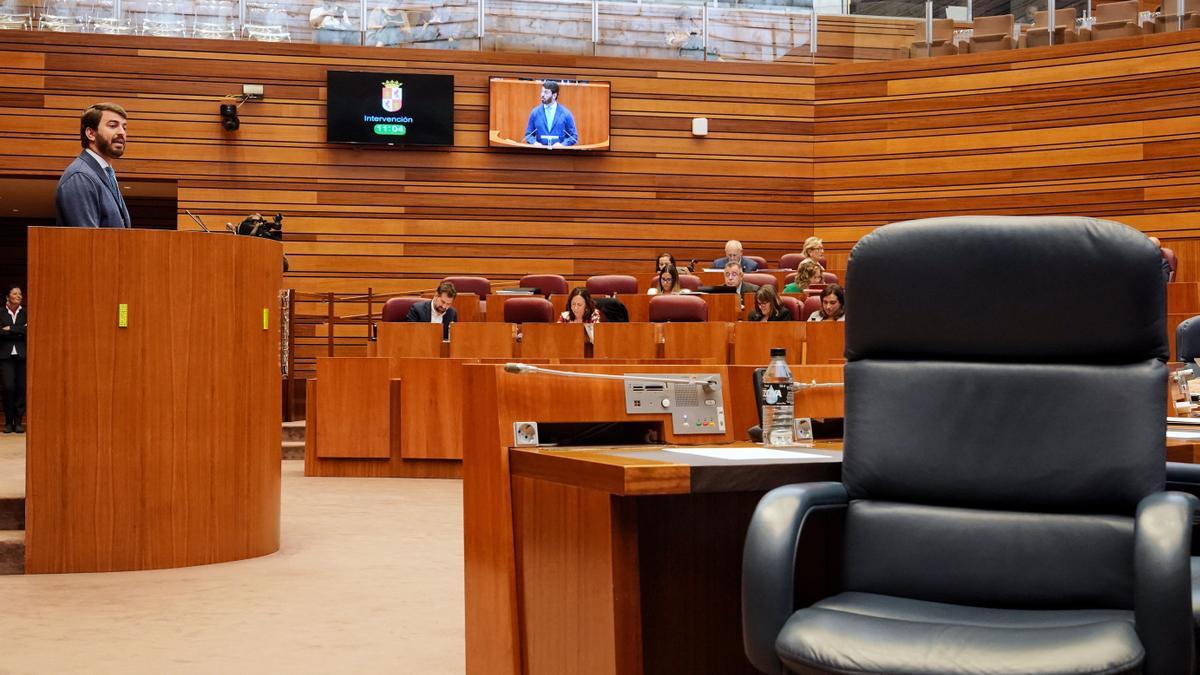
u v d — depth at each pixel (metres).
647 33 12.36
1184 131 11.48
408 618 3.52
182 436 4.34
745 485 1.97
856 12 12.72
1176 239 11.50
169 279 4.32
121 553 4.25
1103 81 11.79
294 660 3.03
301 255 11.66
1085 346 1.84
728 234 12.44
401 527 5.25
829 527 2.43
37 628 3.38
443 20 11.95
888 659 1.58
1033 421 1.85
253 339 4.53
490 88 11.91
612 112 12.25
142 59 11.41
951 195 12.26
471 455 2.52
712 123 12.45
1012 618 1.76
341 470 7.14
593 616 2.06
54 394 4.21
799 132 12.62
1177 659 1.56
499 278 11.99
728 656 2.50
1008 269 1.85
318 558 4.50
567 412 2.45
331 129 11.58
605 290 9.60
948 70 12.32
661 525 2.45
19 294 10.55
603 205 12.21
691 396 2.59
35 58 11.27
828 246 12.57
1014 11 12.37
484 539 2.46
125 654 3.09
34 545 4.19
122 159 11.39
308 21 11.73
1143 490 1.78
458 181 11.93
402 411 7.09
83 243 4.23
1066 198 11.89
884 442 1.92
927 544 1.87
